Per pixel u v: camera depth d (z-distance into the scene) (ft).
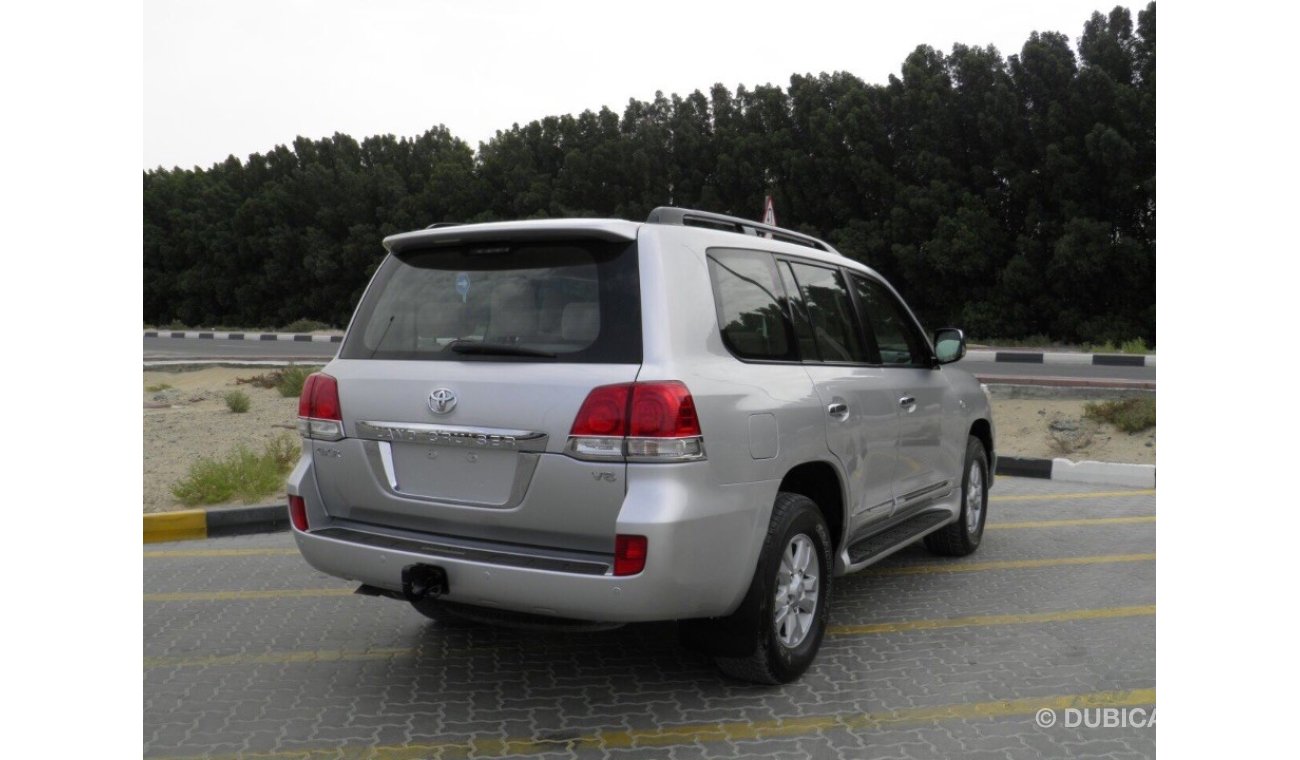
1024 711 12.10
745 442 11.55
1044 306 80.38
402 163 134.00
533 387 11.13
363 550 11.93
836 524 14.26
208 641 15.06
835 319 15.14
